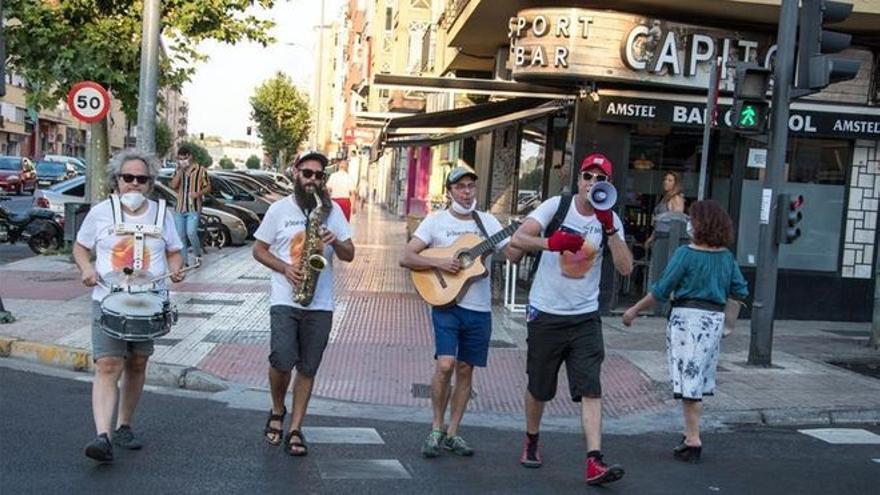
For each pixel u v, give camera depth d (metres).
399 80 13.01
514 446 7.09
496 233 6.50
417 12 32.34
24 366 9.01
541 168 15.49
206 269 16.55
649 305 6.83
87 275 5.78
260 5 16.83
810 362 10.43
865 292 13.95
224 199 24.50
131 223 5.94
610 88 12.91
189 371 8.69
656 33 12.53
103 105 13.94
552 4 13.05
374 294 14.41
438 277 6.40
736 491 6.10
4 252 18.81
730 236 6.71
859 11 12.05
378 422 7.67
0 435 6.48
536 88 13.16
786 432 7.93
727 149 13.83
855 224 13.92
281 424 6.65
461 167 6.67
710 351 6.76
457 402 6.69
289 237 6.30
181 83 16.55
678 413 8.35
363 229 28.97
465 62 19.27
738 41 12.94
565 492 5.89
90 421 6.96
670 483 6.22
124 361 6.06
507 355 10.42
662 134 13.83
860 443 7.58
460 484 5.97
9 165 43.31
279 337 6.28
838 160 13.88
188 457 6.24
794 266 13.92
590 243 5.99
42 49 16.02
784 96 9.68
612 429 7.87
